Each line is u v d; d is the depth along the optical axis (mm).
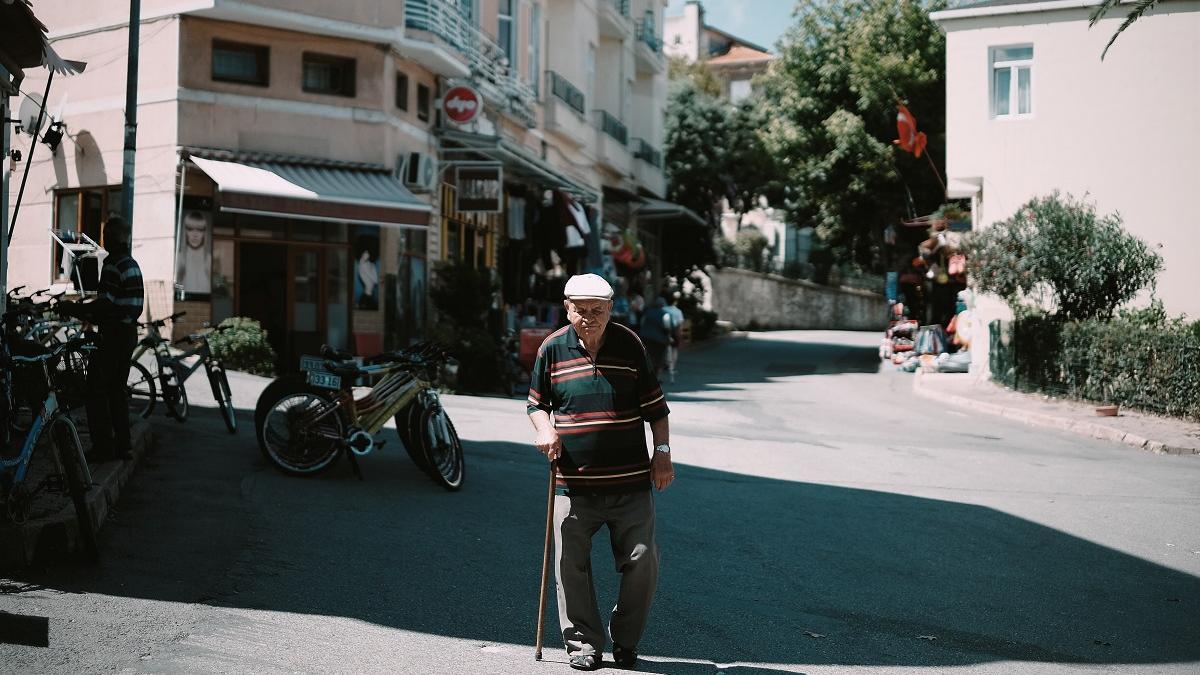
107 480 8094
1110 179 24031
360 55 22062
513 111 28234
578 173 34312
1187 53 23641
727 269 57562
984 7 24500
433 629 5887
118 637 5434
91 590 6199
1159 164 23797
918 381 24672
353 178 21469
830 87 39719
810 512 9617
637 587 5273
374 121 22141
